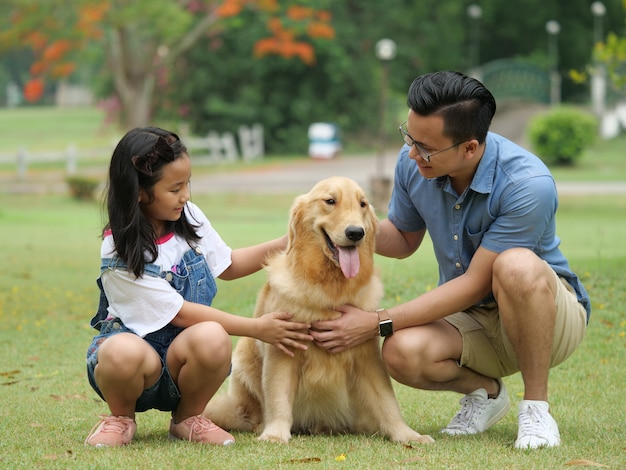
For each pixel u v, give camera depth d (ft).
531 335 12.46
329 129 104.94
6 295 28.25
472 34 138.10
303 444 12.69
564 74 142.00
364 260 13.44
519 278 12.32
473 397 13.80
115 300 12.72
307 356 13.44
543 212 12.84
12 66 228.84
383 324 13.06
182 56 108.37
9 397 16.34
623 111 117.60
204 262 13.37
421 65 123.34
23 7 80.33
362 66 115.96
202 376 12.48
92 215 57.77
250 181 80.79
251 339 14.34
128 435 12.63
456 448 12.19
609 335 21.08
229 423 14.44
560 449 12.02
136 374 12.19
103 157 96.07
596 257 31.32
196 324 12.50
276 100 109.50
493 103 12.76
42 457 11.54
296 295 13.16
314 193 13.34
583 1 139.13
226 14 90.48
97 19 82.79
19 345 21.56
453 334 13.42
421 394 17.19
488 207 13.05
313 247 13.20
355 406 13.91
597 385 17.10
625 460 11.40
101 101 115.85
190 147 101.76
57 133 128.98
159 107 109.60
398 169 14.30
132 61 93.61
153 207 12.65
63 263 35.37
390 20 121.29
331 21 114.62
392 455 11.82
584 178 80.38
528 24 137.49
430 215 13.75
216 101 106.52
